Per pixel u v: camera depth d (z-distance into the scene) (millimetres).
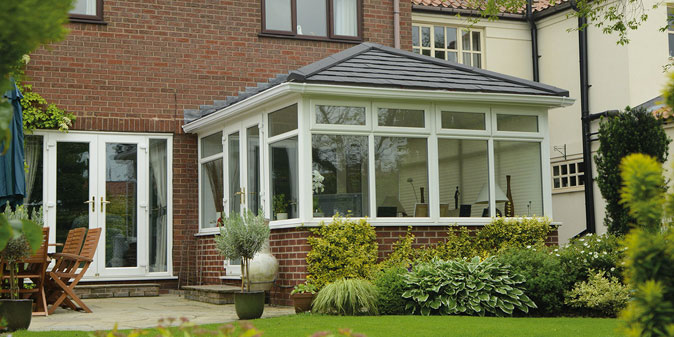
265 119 11461
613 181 11617
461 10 17516
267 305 10828
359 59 11797
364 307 9039
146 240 13383
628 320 3238
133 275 13195
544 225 11609
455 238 11141
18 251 8211
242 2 14383
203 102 13977
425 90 10977
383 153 11016
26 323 7852
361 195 10812
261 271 10477
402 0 15531
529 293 9664
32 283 11461
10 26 2574
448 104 11438
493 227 11352
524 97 11602
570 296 9609
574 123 16594
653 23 15688
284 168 10961
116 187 13297
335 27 15016
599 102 15984
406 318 8523
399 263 10445
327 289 9133
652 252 3229
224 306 10797
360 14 15148
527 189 11906
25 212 9211
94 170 13141
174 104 13773
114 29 13492
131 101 13500
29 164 12773
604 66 15898
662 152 11758
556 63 17344
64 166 12977
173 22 13898
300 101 10555
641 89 15422
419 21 17266
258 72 14367
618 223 11578
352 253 10289
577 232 16344
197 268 13570
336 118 10766
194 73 13961
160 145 13695
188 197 13734
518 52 18016
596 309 9727
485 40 17797
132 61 13570
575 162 16484
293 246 10562
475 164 11578
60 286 9828
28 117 12609
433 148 11289
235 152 12477
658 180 3277
